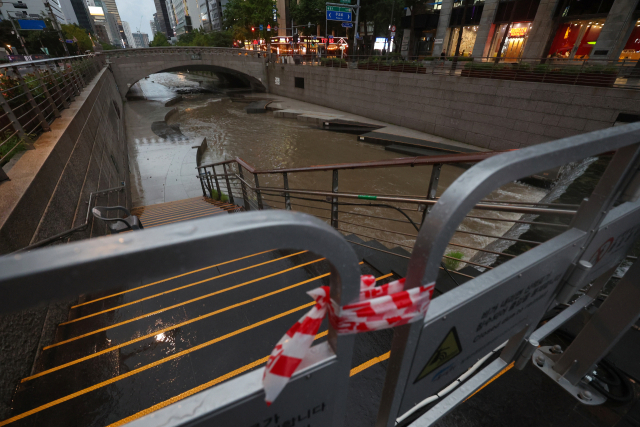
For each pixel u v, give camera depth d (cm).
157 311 216
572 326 174
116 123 1309
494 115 1267
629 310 119
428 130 1579
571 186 604
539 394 145
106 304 244
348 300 48
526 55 1612
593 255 99
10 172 296
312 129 1911
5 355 166
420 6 2327
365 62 1922
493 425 134
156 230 31
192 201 855
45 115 519
